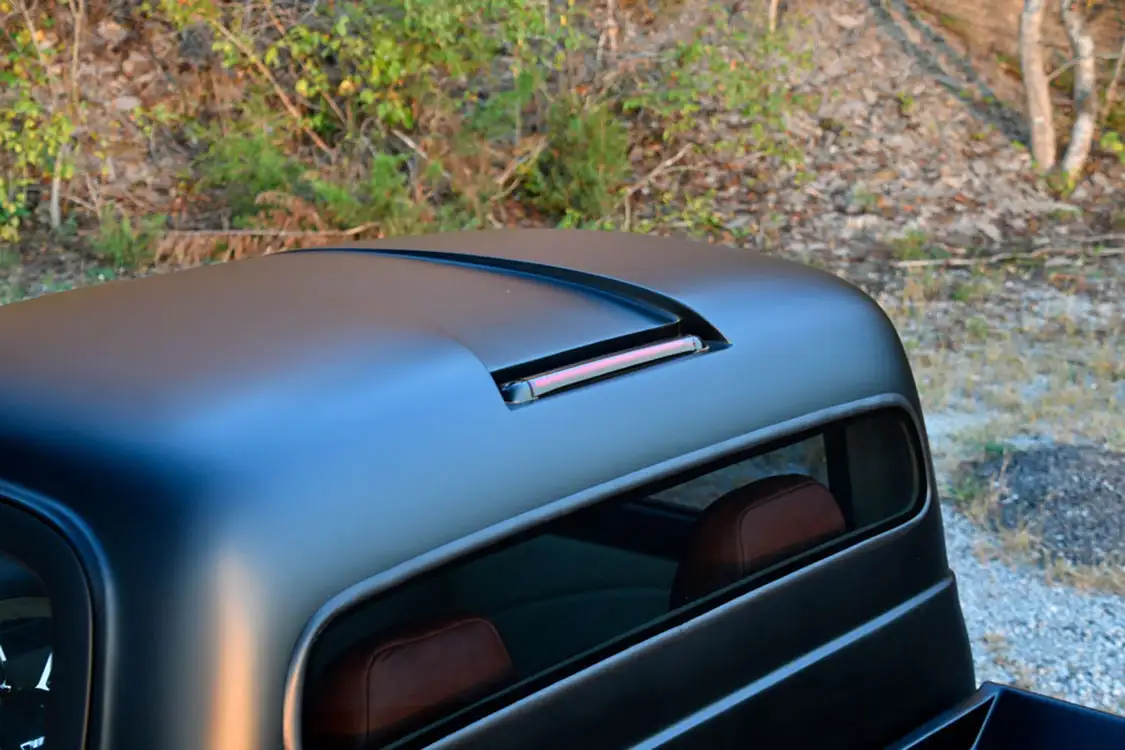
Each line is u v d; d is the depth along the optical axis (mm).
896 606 2795
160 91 11977
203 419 1919
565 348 2328
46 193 11312
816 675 2562
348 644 1950
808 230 11875
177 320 2340
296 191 11211
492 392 2150
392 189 10961
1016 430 7648
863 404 2734
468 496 2023
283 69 12148
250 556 1792
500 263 2844
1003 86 13820
